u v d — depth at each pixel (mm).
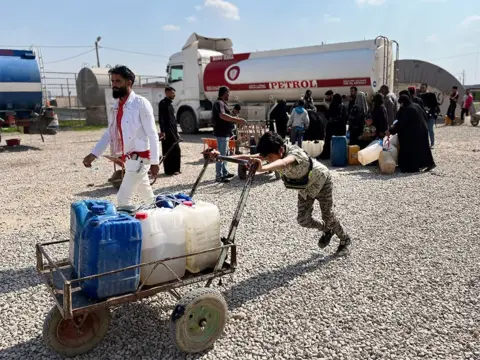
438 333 3318
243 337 3326
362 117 11289
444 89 26859
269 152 4070
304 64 15914
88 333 3104
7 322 3561
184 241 3287
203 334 3109
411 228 5746
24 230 5980
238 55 18031
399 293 3955
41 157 13445
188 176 9688
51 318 2922
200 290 3074
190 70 19422
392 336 3289
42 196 8070
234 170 10234
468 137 16578
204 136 19156
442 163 10711
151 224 3141
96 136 20500
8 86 15570
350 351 3115
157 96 27641
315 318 3568
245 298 3926
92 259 2848
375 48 14812
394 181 8703
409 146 9539
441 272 4371
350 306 3748
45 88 17625
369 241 5297
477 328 3357
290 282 4223
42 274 3283
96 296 2902
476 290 3979
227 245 3354
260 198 7492
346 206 6871
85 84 27250
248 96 17891
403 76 27391
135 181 4602
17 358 3068
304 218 4570
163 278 3213
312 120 12031
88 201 3254
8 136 20734
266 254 4934
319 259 4770
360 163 10656
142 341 3268
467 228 5680
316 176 4285
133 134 4508
